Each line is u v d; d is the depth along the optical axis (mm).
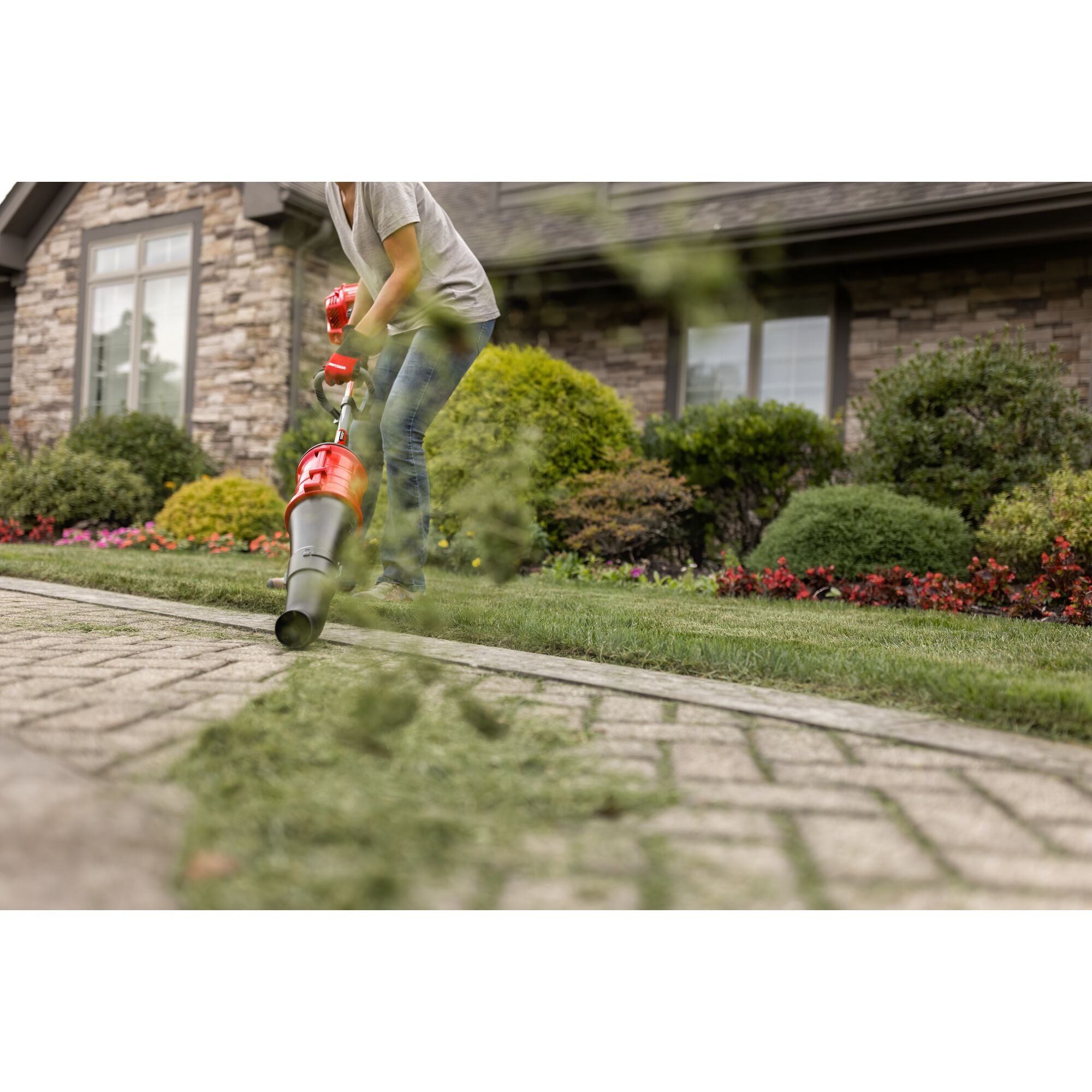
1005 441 5441
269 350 8641
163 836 1159
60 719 1683
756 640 2775
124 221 9664
